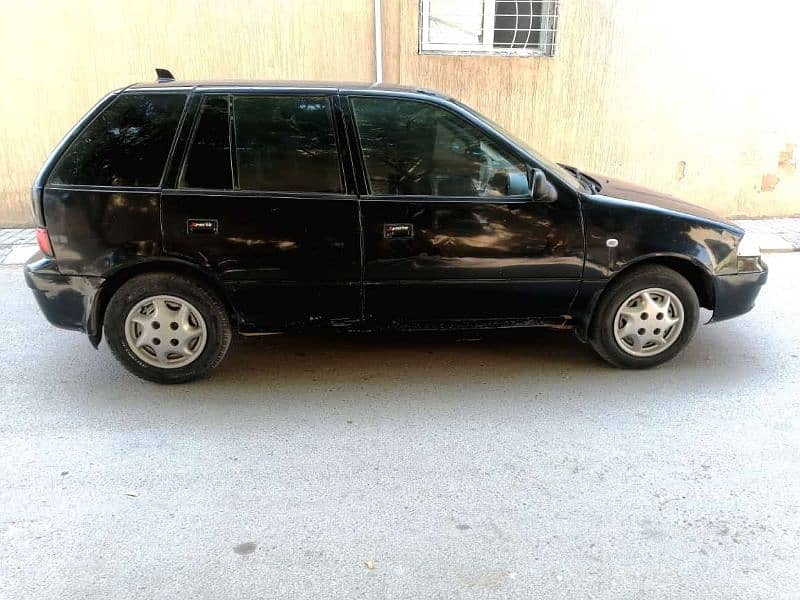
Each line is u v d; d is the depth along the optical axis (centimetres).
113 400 361
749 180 771
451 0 714
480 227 356
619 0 700
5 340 440
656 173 766
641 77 728
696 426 336
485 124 359
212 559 244
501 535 257
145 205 341
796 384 381
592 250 364
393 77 722
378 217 351
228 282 353
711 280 382
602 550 248
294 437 325
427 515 268
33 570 237
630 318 383
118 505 273
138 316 360
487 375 393
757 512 270
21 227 735
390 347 432
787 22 709
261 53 703
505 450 314
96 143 344
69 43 684
